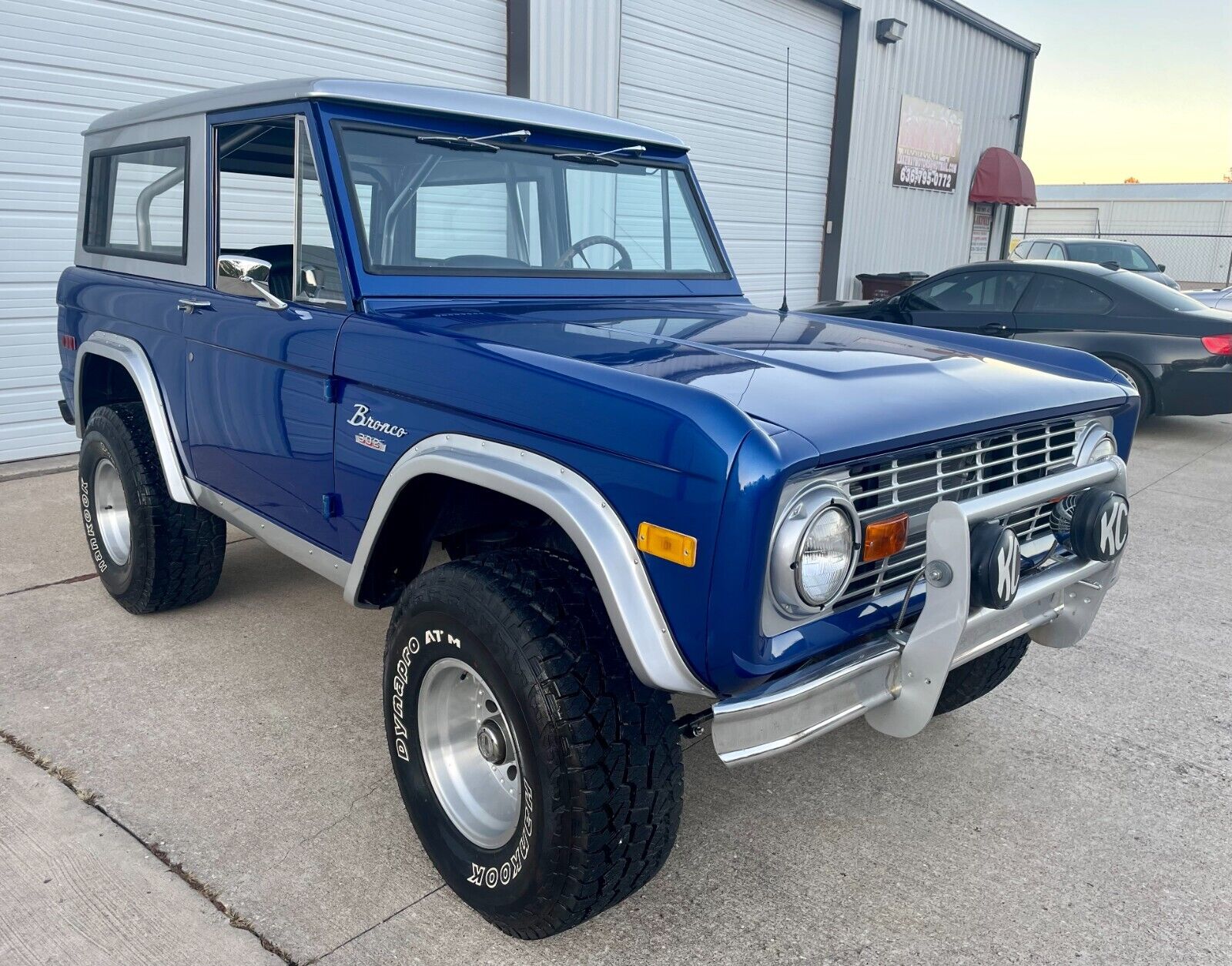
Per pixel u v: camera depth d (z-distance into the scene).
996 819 2.69
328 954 2.08
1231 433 8.62
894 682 2.07
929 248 15.76
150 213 3.43
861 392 2.05
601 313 2.73
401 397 2.29
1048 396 2.33
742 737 1.83
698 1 10.30
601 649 1.94
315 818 2.56
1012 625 2.28
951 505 1.91
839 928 2.23
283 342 2.64
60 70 5.94
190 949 2.08
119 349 3.48
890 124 13.83
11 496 5.52
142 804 2.60
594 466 1.88
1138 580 4.71
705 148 10.90
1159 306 7.78
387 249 2.60
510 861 2.05
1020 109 17.28
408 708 2.25
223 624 3.78
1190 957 2.17
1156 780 2.92
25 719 3.02
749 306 3.29
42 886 2.27
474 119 2.81
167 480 3.35
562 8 8.71
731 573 1.69
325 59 7.23
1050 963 2.14
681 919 2.25
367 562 2.41
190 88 6.54
